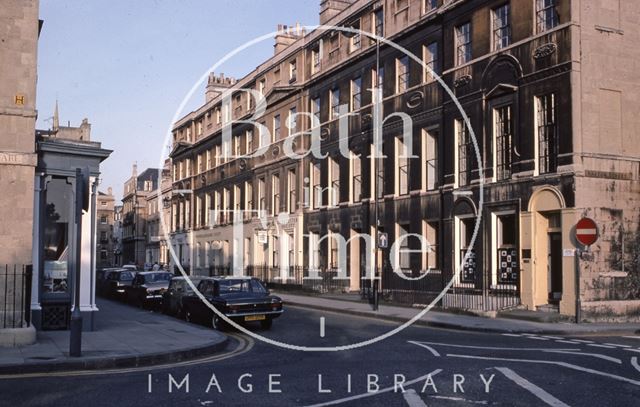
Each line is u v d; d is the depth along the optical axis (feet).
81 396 28.32
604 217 65.87
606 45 67.92
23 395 28.53
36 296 53.52
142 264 258.16
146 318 71.26
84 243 55.98
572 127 65.46
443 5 85.15
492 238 75.20
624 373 33.01
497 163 76.28
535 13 71.51
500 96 75.56
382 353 42.14
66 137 63.36
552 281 69.26
